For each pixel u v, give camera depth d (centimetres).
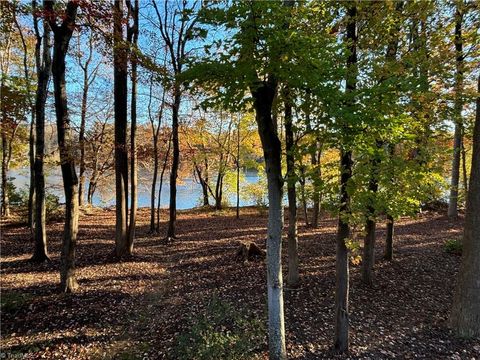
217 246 1241
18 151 1798
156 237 1444
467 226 593
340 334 536
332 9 525
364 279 819
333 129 430
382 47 580
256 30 358
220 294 782
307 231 1473
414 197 608
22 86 1066
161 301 747
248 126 1836
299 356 528
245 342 544
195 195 3572
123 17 827
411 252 1071
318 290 786
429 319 654
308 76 375
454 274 892
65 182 738
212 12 375
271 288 489
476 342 568
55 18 670
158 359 520
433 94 518
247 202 2739
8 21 761
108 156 2197
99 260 1030
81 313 655
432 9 555
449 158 809
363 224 504
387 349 548
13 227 1420
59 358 515
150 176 3133
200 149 2089
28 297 699
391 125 429
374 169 505
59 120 717
